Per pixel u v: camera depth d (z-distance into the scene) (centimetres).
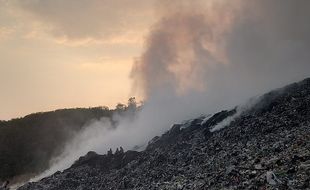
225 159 6059
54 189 7544
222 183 5159
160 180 6334
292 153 5184
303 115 6575
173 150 7569
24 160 15412
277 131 6384
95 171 8031
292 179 4503
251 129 6881
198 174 5938
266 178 4641
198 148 7094
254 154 5734
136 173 7094
